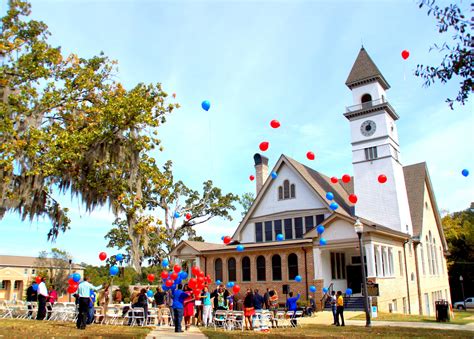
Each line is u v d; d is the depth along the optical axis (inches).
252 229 1406.3
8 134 664.4
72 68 834.8
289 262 1153.4
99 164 779.4
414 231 1461.6
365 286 701.3
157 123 829.8
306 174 1359.5
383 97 1491.1
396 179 1391.5
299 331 609.9
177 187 1779.0
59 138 717.3
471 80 288.5
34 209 762.8
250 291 663.8
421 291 1391.5
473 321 813.9
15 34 770.8
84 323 531.8
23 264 2578.7
